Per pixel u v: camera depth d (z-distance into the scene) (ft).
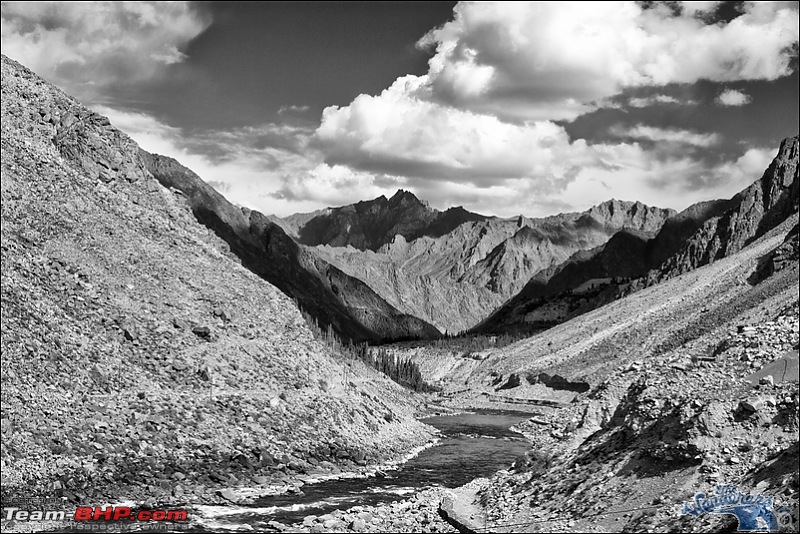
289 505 203.51
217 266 376.48
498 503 187.73
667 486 149.48
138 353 269.44
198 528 172.35
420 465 293.43
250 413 268.41
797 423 148.87
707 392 173.78
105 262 304.50
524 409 614.75
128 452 215.31
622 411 197.98
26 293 252.21
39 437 201.26
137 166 399.85
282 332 356.38
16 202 293.23
